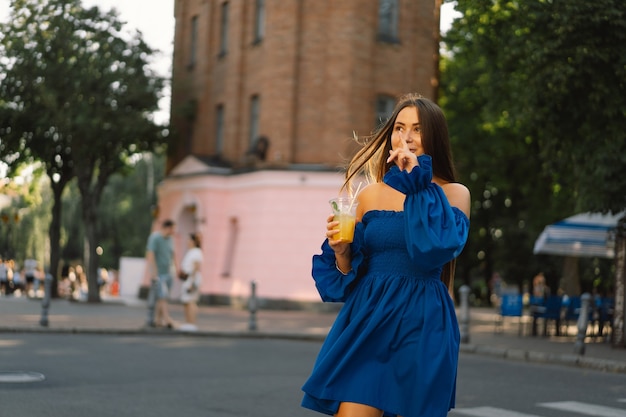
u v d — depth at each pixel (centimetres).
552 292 4762
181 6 3828
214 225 3331
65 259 6109
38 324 1833
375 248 375
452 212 345
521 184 3494
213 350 1481
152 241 1848
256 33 3359
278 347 1608
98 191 3288
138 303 3344
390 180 348
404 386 357
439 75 3425
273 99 3158
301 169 3059
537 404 954
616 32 1450
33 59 3027
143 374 1107
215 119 3569
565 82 1478
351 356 358
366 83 3117
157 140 3350
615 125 1542
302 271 3025
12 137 3123
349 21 3094
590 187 1659
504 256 4625
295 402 907
